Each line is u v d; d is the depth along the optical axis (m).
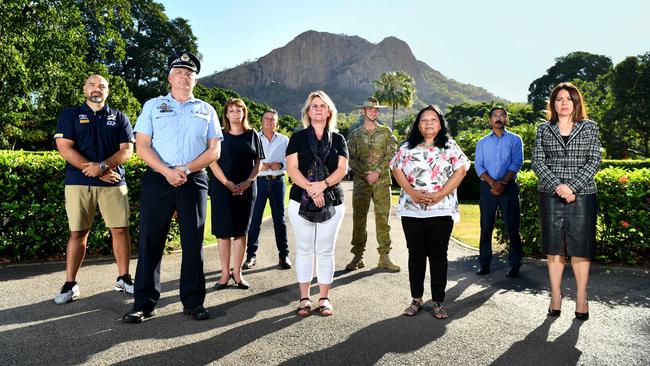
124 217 4.53
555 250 3.88
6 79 17.44
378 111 5.92
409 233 3.98
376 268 5.88
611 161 20.11
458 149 4.02
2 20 16.95
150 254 3.79
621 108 43.09
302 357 2.96
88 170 4.24
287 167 4.02
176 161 3.86
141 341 3.20
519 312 3.99
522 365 2.87
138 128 3.86
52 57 19.25
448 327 3.59
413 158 4.04
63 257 5.98
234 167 4.83
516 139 5.50
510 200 5.43
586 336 3.39
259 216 6.02
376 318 3.80
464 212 14.69
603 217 6.00
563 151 3.98
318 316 3.84
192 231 3.84
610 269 5.68
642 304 4.21
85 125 4.39
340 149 4.07
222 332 3.41
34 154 6.87
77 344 3.12
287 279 5.20
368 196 5.84
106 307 3.99
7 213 5.64
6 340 3.17
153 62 43.94
